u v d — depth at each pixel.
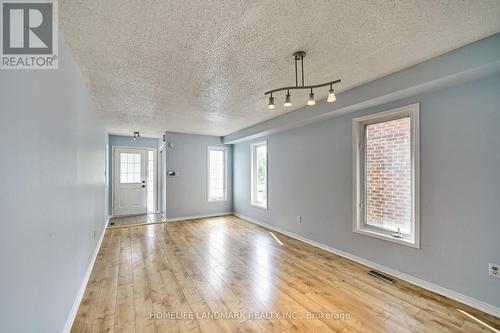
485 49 1.79
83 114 2.45
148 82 2.54
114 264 3.04
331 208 3.50
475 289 2.05
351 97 2.84
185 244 3.87
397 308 2.06
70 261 1.86
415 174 2.46
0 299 0.90
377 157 2.97
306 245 3.83
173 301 2.18
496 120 1.95
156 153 6.67
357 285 2.47
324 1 1.38
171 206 5.64
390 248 2.72
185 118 4.24
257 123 4.68
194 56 2.01
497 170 1.94
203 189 6.12
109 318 1.93
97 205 3.53
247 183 5.82
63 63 1.70
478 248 2.04
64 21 1.52
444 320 1.89
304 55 2.01
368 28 1.65
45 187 1.34
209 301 2.18
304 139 4.01
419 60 2.14
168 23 1.56
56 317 1.52
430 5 1.42
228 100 3.20
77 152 2.14
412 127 2.57
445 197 2.25
